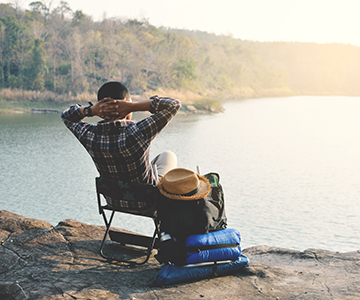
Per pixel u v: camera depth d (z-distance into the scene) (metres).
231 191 31.44
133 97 93.38
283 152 52.62
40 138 54.34
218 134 65.81
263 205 27.28
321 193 31.41
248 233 21.09
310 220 23.88
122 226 20.61
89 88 97.94
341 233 21.48
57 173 34.88
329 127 83.00
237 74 182.12
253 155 49.28
